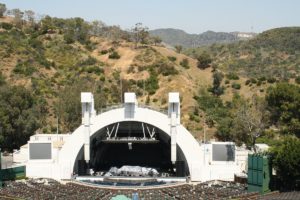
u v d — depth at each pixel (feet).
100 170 312.50
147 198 233.96
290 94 351.46
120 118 280.72
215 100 511.40
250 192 242.58
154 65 572.10
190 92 522.06
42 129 432.66
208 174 278.67
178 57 622.95
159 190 256.52
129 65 577.84
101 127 280.51
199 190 246.27
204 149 284.82
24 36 606.96
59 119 433.48
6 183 261.24
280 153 250.57
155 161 331.36
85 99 276.21
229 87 548.72
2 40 568.41
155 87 531.91
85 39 649.20
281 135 375.45
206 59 605.31
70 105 415.85
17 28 627.87
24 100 386.52
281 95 355.36
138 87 535.19
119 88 511.40
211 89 545.03
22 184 259.39
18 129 369.91
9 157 347.15
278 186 259.80
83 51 613.11
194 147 278.26
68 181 276.21
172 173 300.40
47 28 646.33
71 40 626.23
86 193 242.17
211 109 483.10
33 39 602.85
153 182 273.33
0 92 374.02
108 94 508.12
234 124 401.49
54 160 284.82
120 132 306.76
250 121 386.32
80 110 414.00
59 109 428.15
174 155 278.26
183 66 598.75
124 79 542.98
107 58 600.80
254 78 564.71
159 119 279.69
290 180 255.29
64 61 578.66
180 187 258.98
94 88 479.41
